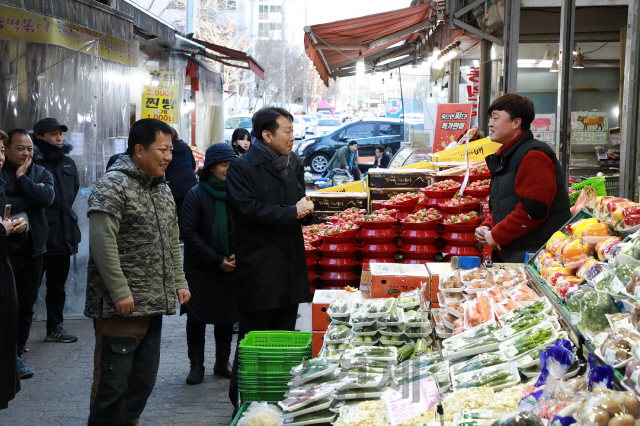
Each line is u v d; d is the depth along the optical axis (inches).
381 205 238.8
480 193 219.1
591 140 368.2
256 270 147.9
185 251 188.5
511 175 156.8
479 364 101.0
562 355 83.3
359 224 209.6
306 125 1298.0
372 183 248.5
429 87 610.5
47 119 227.8
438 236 213.9
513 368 97.9
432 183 245.6
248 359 125.4
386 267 151.4
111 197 126.5
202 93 553.6
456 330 119.4
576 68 421.4
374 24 379.6
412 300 128.7
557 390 79.7
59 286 231.3
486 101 436.5
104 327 131.2
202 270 185.8
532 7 336.2
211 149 185.5
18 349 200.8
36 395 179.5
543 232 155.0
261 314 151.0
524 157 152.0
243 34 1636.3
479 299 122.9
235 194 147.3
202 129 568.7
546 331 103.4
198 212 185.0
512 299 122.2
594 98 424.2
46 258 226.4
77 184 237.1
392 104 1251.8
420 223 204.7
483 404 88.5
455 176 240.1
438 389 93.9
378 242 205.2
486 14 371.2
